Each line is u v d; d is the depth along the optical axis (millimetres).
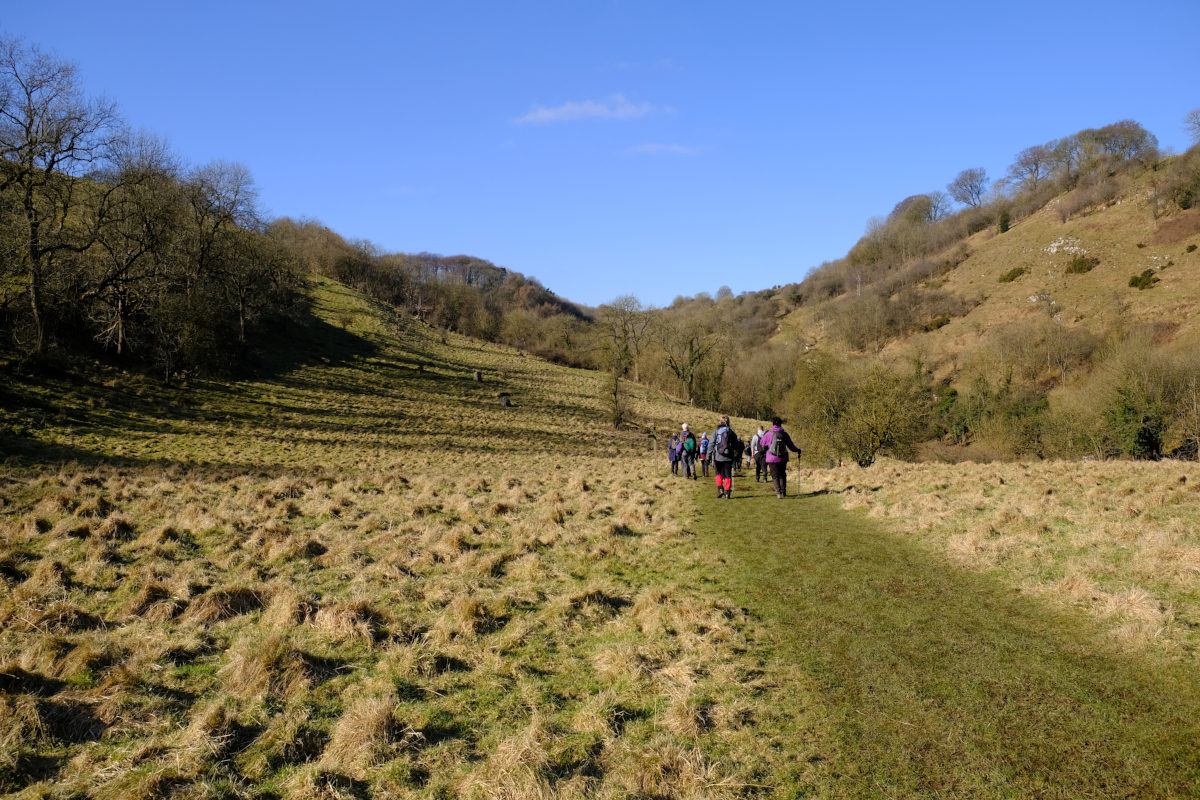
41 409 28516
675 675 5762
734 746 4684
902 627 6613
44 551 9281
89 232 37438
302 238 113188
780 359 73375
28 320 35906
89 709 5121
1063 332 58062
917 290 98625
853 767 4363
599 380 79875
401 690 5574
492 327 105625
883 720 4906
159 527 10523
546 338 108062
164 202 40219
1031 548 8695
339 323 76938
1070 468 16047
